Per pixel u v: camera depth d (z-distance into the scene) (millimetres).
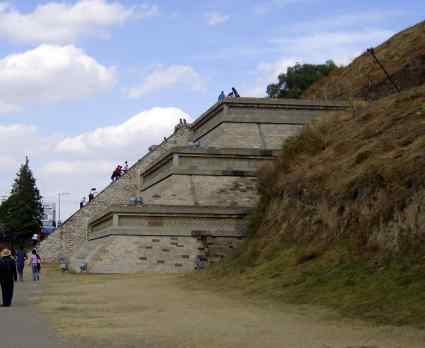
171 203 48969
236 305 22516
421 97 33906
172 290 29344
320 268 24500
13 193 99812
